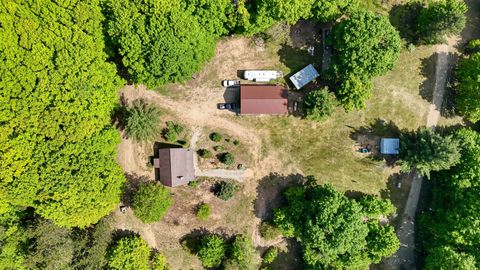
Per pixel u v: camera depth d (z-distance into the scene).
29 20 44.47
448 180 55.53
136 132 53.09
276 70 56.84
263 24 51.62
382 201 55.56
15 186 46.28
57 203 47.91
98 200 49.66
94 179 48.59
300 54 56.94
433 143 52.84
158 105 56.53
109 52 50.00
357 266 54.38
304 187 57.12
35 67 44.84
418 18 55.94
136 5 46.09
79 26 46.66
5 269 51.38
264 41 56.47
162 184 56.03
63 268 51.66
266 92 55.25
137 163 56.94
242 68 56.66
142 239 56.12
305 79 56.16
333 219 50.53
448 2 53.38
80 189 47.91
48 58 45.44
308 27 56.66
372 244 54.66
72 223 50.62
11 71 44.38
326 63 57.06
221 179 57.59
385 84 57.66
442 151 51.78
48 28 45.25
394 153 57.19
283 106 55.34
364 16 50.81
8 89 44.38
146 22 46.91
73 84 46.59
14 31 44.22
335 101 56.62
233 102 56.84
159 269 56.06
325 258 53.69
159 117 55.62
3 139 44.56
